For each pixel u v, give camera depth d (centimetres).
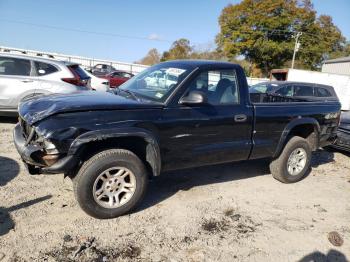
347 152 761
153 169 359
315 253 322
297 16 4019
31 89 709
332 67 3328
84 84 777
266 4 3925
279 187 493
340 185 530
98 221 344
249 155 449
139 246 307
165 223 353
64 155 307
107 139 331
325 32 4391
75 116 312
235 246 321
